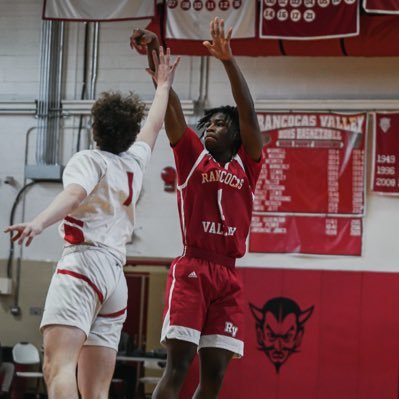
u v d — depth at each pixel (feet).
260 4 87.86
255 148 35.29
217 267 33.88
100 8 91.30
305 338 93.40
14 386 97.66
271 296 94.58
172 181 97.96
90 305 27.63
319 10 86.69
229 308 34.01
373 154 94.89
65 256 28.22
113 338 28.68
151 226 98.07
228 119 35.42
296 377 92.84
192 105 98.17
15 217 100.94
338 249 94.32
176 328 33.01
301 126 96.53
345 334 92.68
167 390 32.58
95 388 28.22
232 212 34.30
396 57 96.32
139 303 124.57
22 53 103.40
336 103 96.07
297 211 95.55
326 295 93.66
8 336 100.17
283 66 98.17
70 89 102.32
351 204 94.84
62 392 25.90
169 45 91.09
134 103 29.84
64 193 26.25
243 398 93.30
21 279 100.63
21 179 101.60
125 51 101.71
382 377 91.40
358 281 93.40
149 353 102.32
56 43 102.89
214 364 33.58
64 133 101.65
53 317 27.17
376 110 95.61
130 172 29.32
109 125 29.12
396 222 94.12
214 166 34.32
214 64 99.60
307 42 89.71
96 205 28.25
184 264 33.81
